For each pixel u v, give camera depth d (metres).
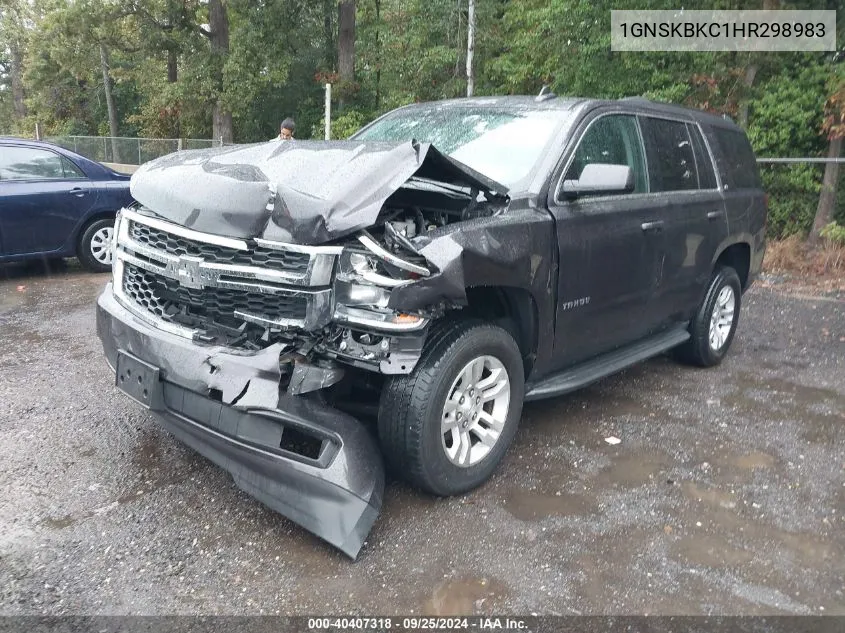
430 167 3.44
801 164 11.03
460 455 3.40
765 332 6.91
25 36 38.12
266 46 23.30
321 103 26.61
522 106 4.38
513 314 3.69
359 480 2.96
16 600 2.67
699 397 5.03
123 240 3.56
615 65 11.88
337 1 23.30
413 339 2.98
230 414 3.06
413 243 2.97
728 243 5.41
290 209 2.94
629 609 2.70
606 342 4.37
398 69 19.39
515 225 3.45
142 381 3.26
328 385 3.01
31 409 4.43
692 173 5.08
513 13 17.30
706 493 3.61
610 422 4.52
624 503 3.48
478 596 2.76
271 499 3.07
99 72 35.97
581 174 3.76
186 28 24.66
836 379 5.50
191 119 27.80
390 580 2.84
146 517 3.25
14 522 3.18
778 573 2.95
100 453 3.87
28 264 9.17
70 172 8.26
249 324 3.14
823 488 3.70
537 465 3.87
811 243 10.62
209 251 3.15
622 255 4.21
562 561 2.99
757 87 11.40
